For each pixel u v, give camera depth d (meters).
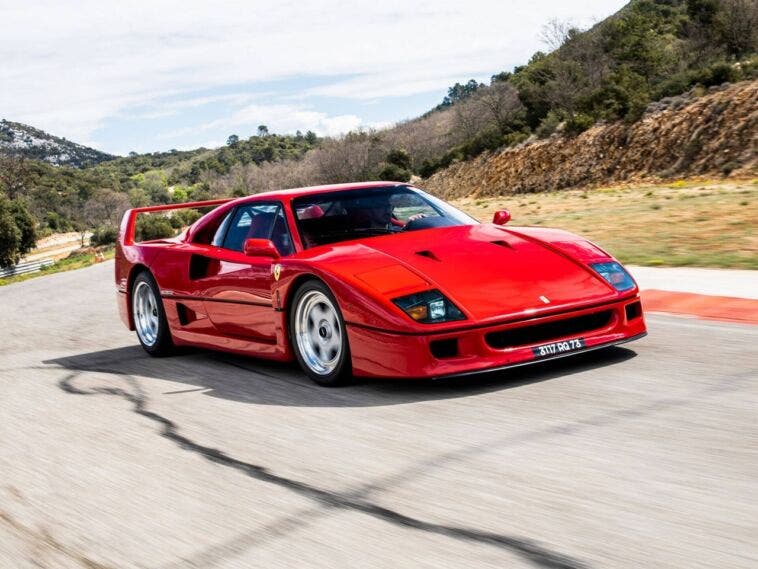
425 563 2.00
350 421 3.45
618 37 54.38
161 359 5.70
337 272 3.94
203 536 2.35
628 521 2.12
